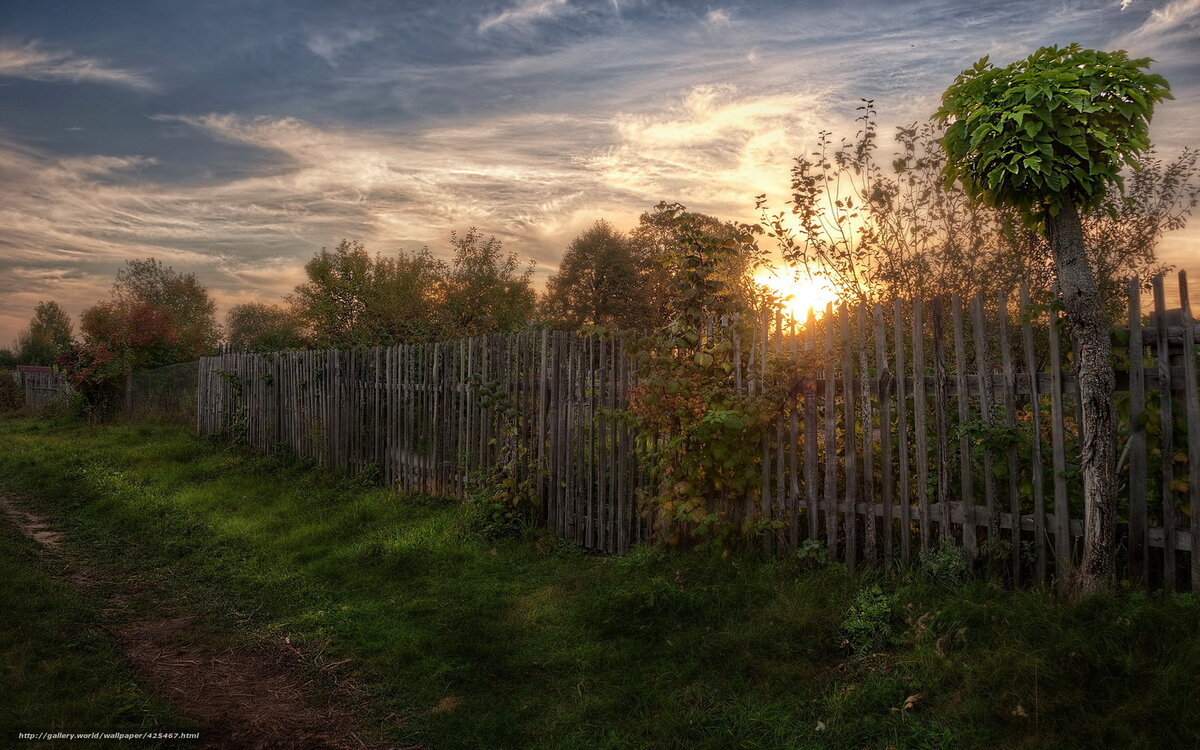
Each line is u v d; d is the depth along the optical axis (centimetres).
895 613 467
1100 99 460
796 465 598
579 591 608
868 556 554
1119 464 446
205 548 768
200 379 1709
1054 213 468
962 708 371
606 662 472
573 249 3881
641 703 419
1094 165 446
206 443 1483
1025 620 420
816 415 593
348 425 1170
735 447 615
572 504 774
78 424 1945
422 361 1022
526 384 848
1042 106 453
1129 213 679
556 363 806
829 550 575
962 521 514
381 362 1113
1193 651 359
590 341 761
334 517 873
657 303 3559
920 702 386
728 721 392
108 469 1203
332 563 696
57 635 496
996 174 471
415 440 1028
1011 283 686
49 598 571
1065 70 460
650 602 525
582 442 767
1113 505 443
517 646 509
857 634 450
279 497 1006
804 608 491
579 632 522
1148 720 335
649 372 666
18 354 4822
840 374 587
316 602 611
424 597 608
